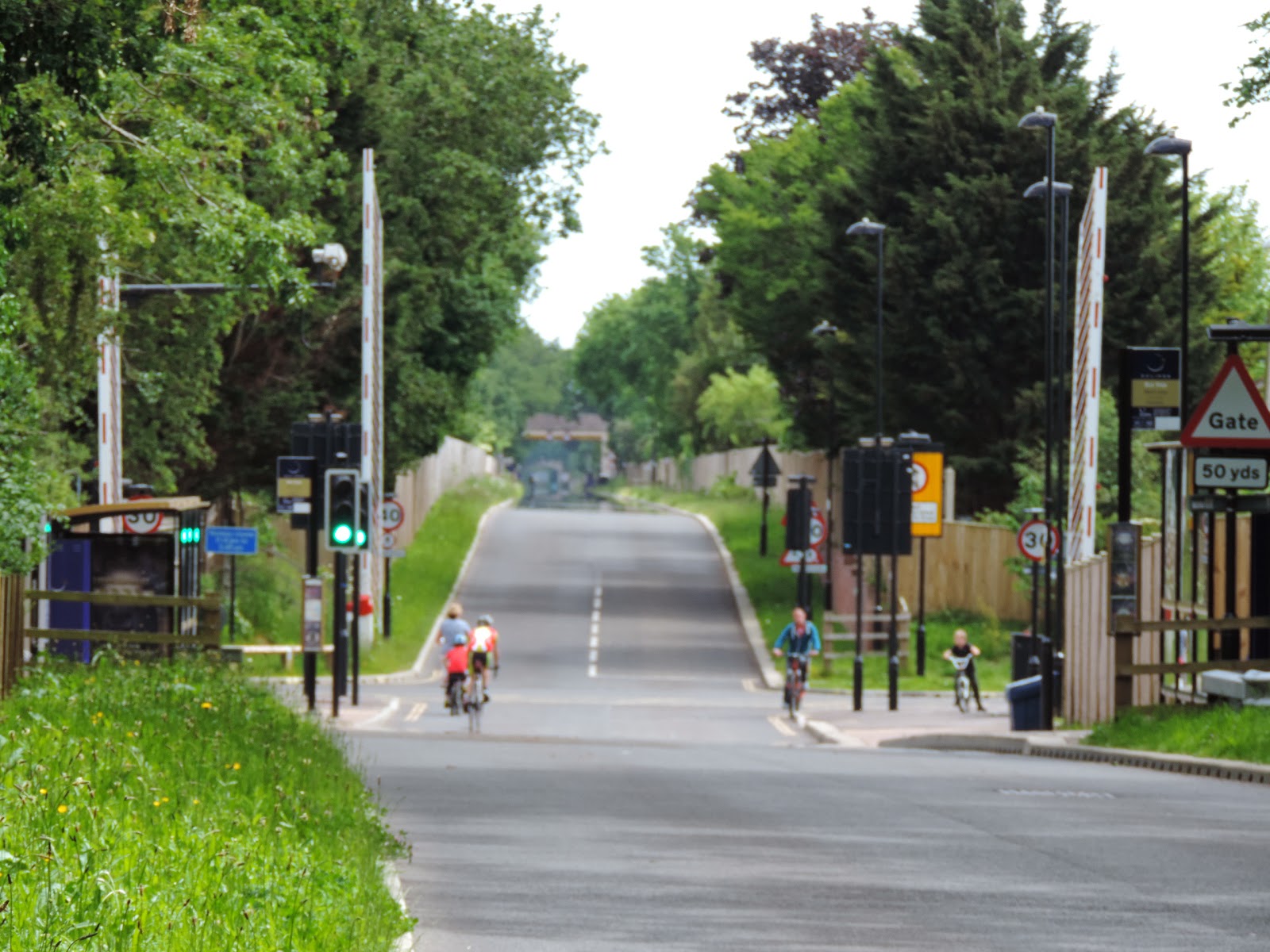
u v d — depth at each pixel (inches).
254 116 3435.0
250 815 1521.9
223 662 3164.4
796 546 7096.5
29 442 2923.2
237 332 6176.2
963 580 7854.3
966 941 1201.4
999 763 3228.3
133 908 948.0
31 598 3137.3
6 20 1766.7
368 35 7032.5
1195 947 1178.0
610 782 2620.6
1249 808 2196.1
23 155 2034.9
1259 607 3147.1
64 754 1601.9
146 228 3385.8
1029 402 7623.0
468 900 1379.2
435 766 2896.2
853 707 5556.1
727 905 1368.1
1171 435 7190.0
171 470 6028.5
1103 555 4015.8
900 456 5689.0
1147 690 3737.7
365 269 5856.3
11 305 2229.3
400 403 7086.6
